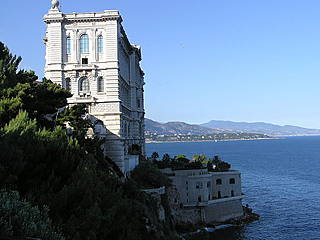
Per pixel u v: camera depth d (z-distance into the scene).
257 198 132.75
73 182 42.06
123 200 47.03
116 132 76.38
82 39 78.88
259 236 90.50
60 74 77.56
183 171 97.19
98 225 38.22
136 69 108.88
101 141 66.94
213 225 96.56
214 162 119.25
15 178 37.38
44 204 37.91
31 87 58.97
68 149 47.44
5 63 61.41
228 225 98.38
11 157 39.06
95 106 77.06
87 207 39.69
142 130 119.31
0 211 31.64
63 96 63.88
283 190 148.00
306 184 162.88
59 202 38.62
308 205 121.00
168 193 93.06
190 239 80.38
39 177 41.94
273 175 194.38
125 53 93.75
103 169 62.75
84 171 43.41
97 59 78.06
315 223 100.44
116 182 53.16
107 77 77.38
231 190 105.50
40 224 32.94
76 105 68.25
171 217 87.62
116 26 77.94
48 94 61.50
